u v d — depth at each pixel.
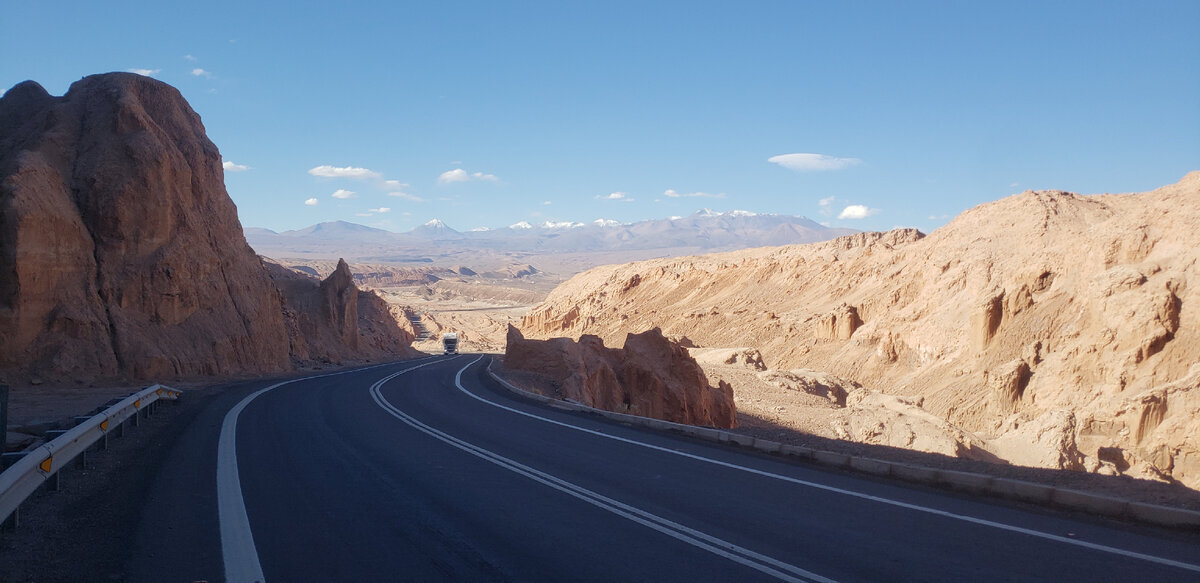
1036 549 6.89
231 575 6.21
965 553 6.79
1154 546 6.96
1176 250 41.91
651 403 31.39
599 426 16.80
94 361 26.20
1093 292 43.28
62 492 9.41
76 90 33.44
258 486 9.78
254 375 32.97
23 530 7.59
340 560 6.66
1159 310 38.47
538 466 11.48
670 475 10.78
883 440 29.16
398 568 6.44
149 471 10.77
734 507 8.72
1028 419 40.62
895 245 88.75
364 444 13.57
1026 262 52.38
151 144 30.73
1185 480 28.72
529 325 120.25
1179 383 31.69
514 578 6.19
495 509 8.64
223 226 36.22
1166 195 47.50
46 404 20.25
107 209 28.98
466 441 14.11
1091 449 30.95
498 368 35.78
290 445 13.32
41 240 26.06
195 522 7.94
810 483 10.19
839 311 73.38
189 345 30.17
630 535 7.52
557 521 8.09
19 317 25.12
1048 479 10.05
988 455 29.16
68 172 29.47
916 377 55.44
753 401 38.47
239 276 35.72
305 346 47.38
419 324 138.62
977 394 46.41
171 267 30.31
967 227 75.25
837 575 6.20
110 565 6.47
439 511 8.52
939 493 9.50
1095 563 6.45
